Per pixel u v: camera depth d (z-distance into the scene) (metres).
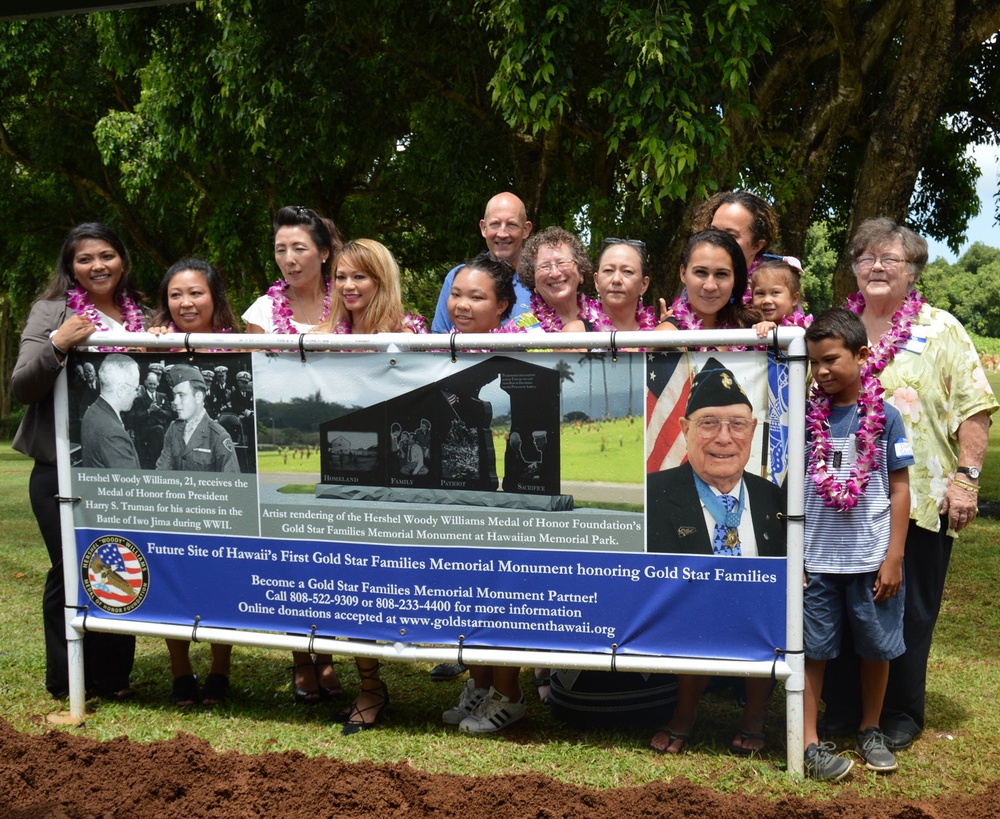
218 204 15.03
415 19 11.17
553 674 4.27
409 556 3.93
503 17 8.16
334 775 3.60
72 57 17.17
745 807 3.31
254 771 3.63
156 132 14.20
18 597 6.71
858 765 3.74
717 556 3.63
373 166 16.67
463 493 3.85
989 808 3.33
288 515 4.06
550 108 8.14
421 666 5.20
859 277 4.05
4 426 33.66
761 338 3.53
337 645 4.02
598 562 3.74
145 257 20.64
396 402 3.90
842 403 3.75
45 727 4.24
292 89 11.36
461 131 12.24
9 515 11.09
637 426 3.67
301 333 4.36
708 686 4.68
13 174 20.22
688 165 7.82
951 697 4.52
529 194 12.33
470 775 3.68
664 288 10.12
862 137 10.74
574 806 3.37
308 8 10.66
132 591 4.29
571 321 4.49
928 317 4.04
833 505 3.71
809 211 9.84
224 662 4.64
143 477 4.23
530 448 3.78
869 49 9.28
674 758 3.82
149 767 3.67
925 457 3.95
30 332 4.43
